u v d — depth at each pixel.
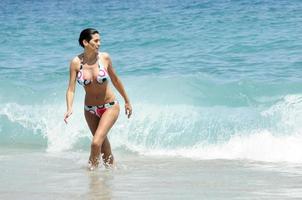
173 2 82.81
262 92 31.45
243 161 23.58
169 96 31.39
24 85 37.12
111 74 22.00
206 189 18.27
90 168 21.83
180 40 52.31
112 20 70.19
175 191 18.00
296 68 37.88
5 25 75.06
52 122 30.09
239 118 27.45
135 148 26.94
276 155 24.25
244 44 47.69
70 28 68.19
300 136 25.50
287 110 27.36
